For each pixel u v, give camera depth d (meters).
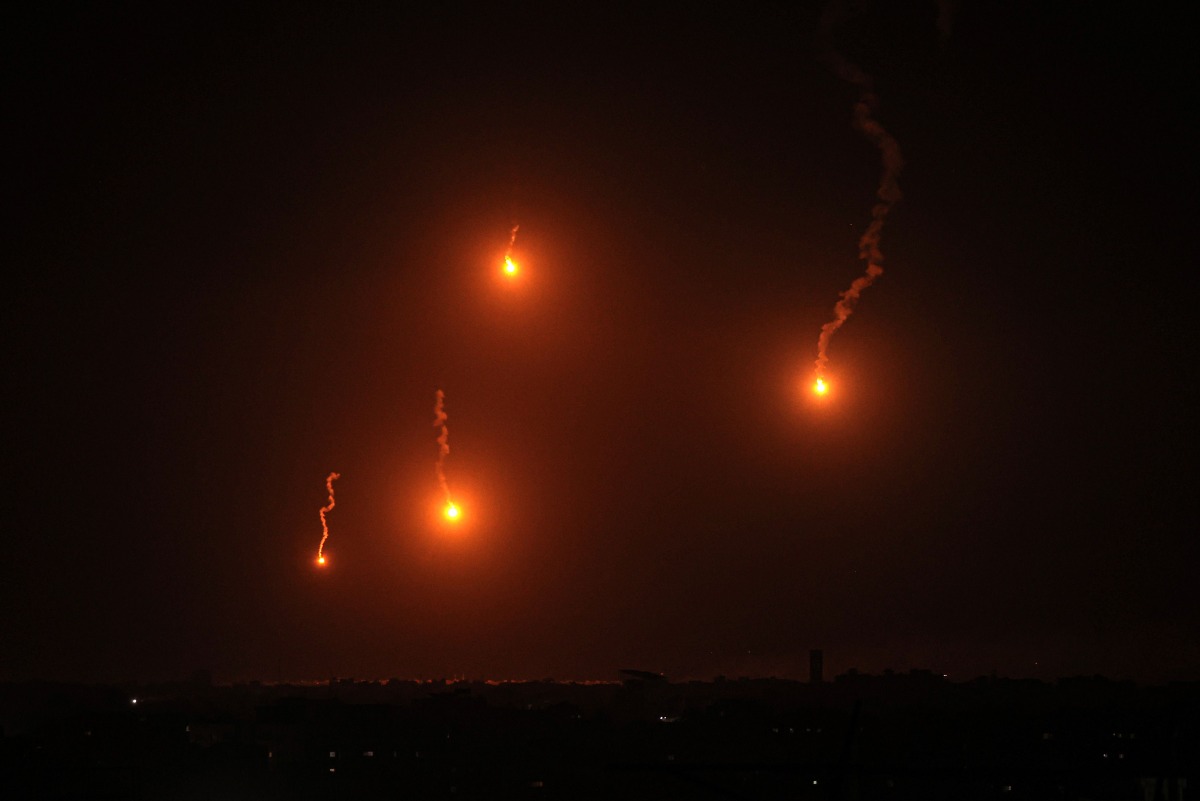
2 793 98.88
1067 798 59.84
